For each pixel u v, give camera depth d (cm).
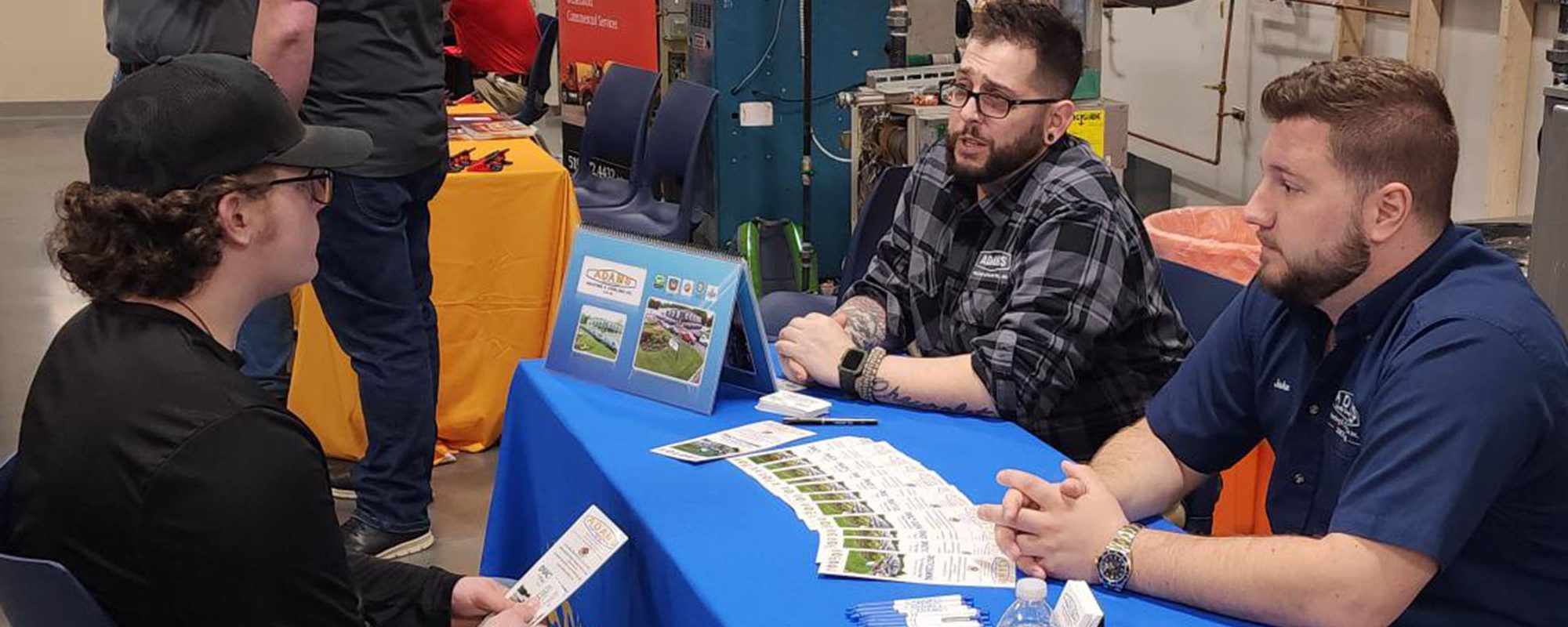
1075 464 180
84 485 139
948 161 248
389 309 315
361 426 381
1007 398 222
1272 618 155
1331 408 172
